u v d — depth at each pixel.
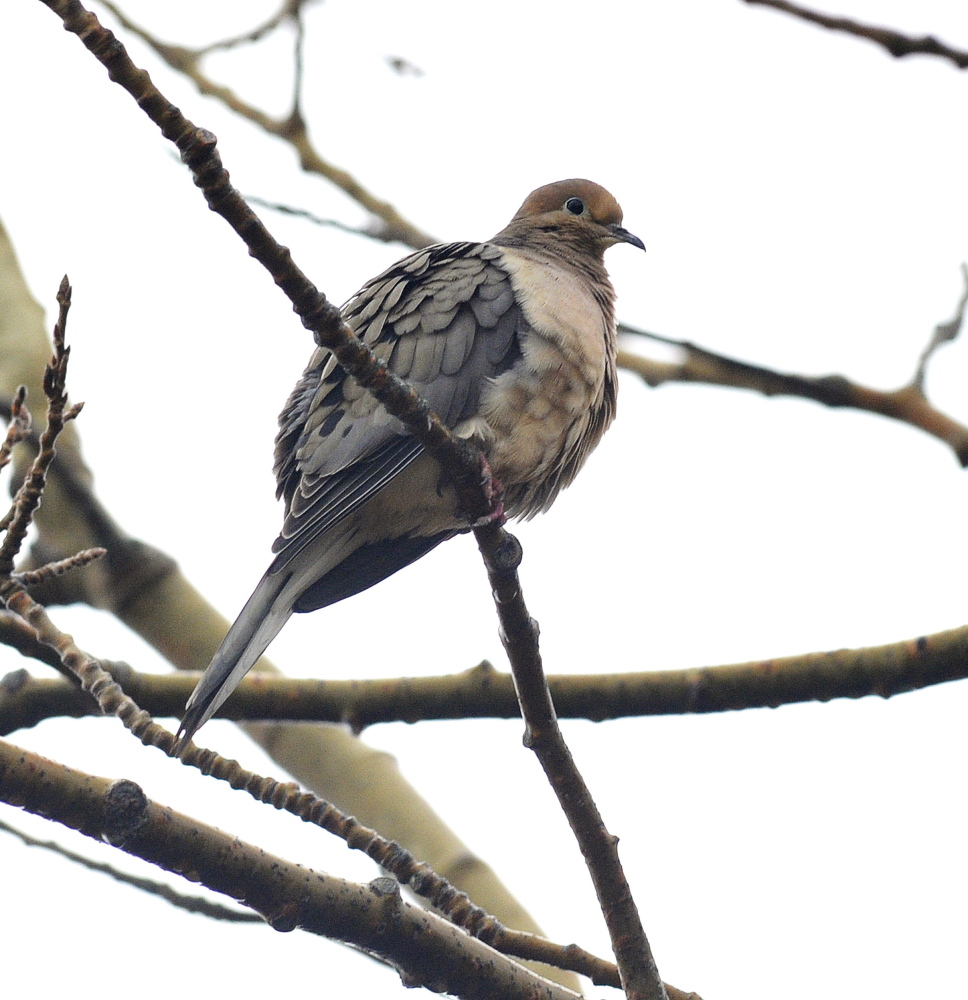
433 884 7.75
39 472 7.12
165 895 8.50
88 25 6.03
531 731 7.81
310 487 9.67
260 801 7.56
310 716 9.93
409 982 7.83
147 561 12.80
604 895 7.80
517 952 7.93
